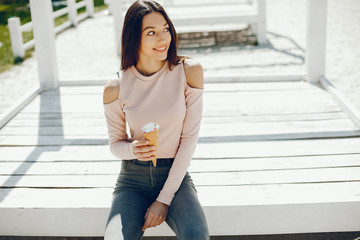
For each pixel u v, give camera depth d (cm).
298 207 271
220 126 404
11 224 281
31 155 356
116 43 834
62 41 986
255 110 439
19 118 436
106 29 1103
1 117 419
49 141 382
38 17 498
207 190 295
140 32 221
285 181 304
